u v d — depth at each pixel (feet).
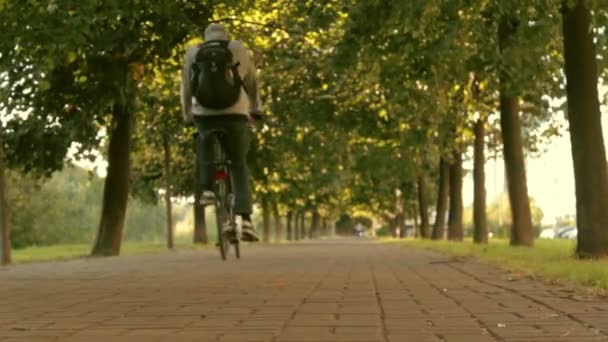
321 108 158.30
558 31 92.53
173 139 189.88
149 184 231.30
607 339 31.58
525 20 82.48
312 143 181.98
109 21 97.04
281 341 31.71
